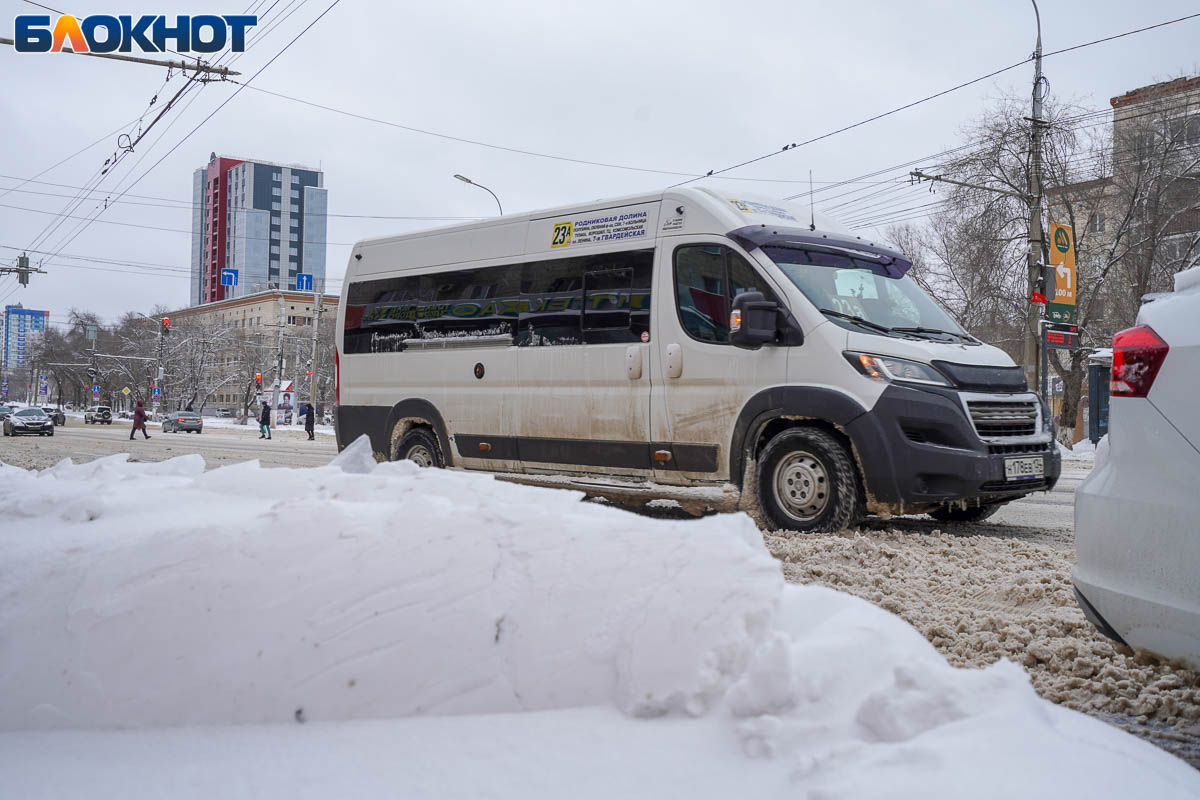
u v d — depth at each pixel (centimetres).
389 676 216
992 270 3225
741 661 196
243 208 17812
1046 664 370
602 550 222
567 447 874
